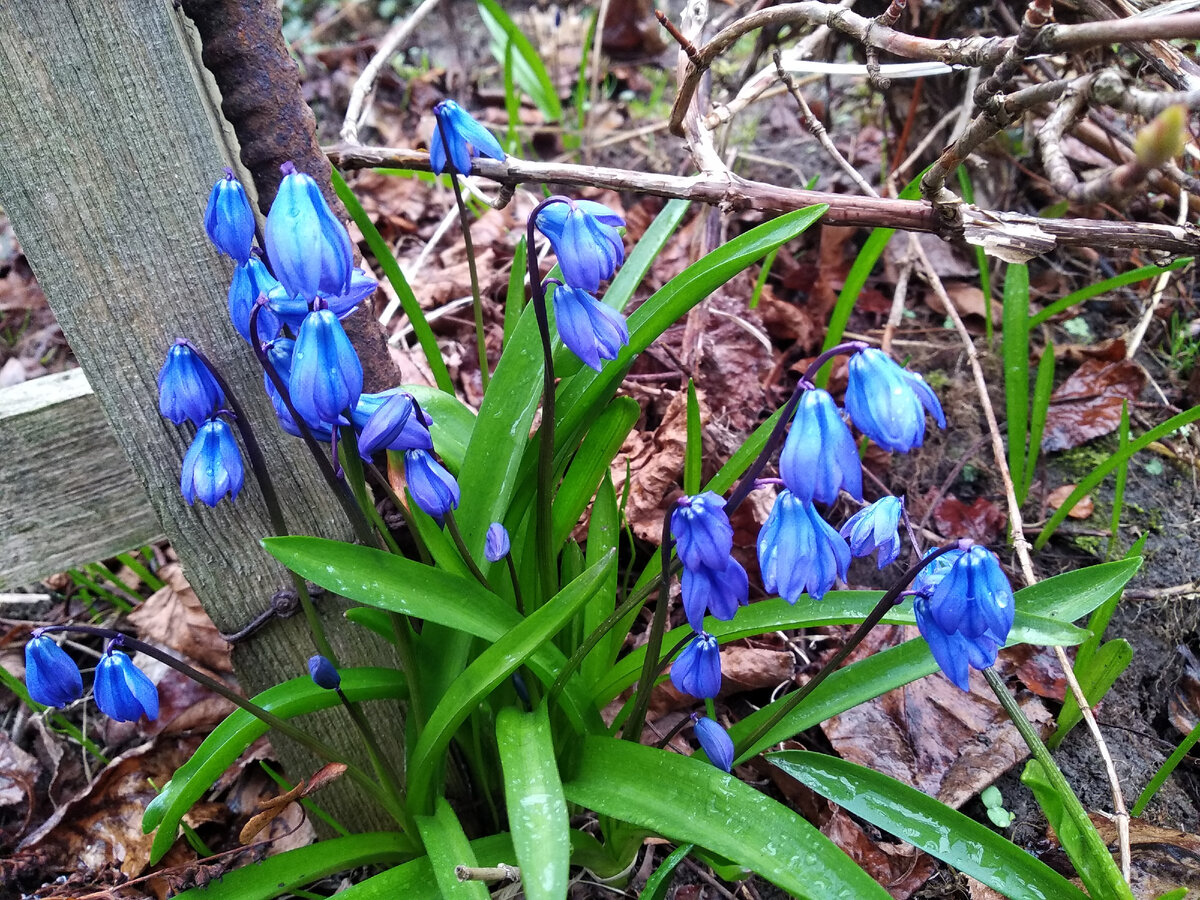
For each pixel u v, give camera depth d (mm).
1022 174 372
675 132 237
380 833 205
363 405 158
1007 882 164
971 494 307
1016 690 254
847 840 230
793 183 407
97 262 177
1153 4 230
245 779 268
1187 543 284
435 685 200
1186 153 262
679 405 302
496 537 177
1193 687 255
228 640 214
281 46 186
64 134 168
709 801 165
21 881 254
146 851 258
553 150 469
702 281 181
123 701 159
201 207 180
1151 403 319
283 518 189
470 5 569
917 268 331
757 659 262
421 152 249
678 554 146
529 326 203
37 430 211
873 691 185
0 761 279
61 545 224
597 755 183
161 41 168
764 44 357
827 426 138
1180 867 217
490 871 165
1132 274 266
